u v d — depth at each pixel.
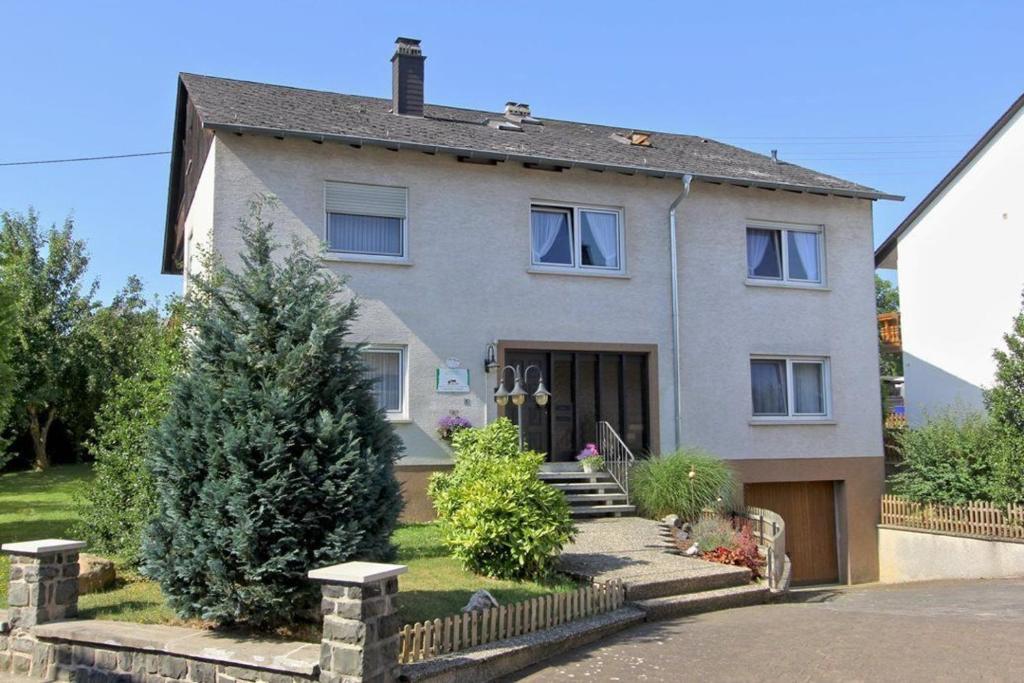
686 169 17.62
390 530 7.75
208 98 15.79
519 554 10.14
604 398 16.97
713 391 17.56
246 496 7.13
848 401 18.66
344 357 7.98
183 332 8.71
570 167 16.62
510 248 16.33
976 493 16.16
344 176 15.25
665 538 13.25
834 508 18.58
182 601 7.41
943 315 22.69
